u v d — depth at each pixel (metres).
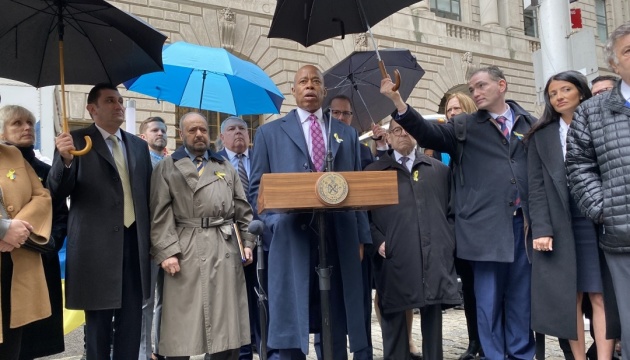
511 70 22.06
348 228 3.90
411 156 4.75
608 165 3.50
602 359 3.94
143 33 3.72
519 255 4.31
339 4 4.05
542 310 3.95
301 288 3.70
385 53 6.20
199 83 6.20
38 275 3.57
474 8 22.05
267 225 3.99
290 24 4.09
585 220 3.94
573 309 3.82
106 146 4.01
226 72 5.57
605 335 3.77
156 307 5.24
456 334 6.58
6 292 3.53
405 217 4.50
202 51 5.71
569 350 4.50
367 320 4.66
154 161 5.91
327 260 3.86
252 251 4.36
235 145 5.86
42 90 7.12
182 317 3.93
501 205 4.25
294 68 17.16
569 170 3.77
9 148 3.67
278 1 3.90
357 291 3.83
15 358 3.54
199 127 4.27
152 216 4.07
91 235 3.81
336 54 17.88
